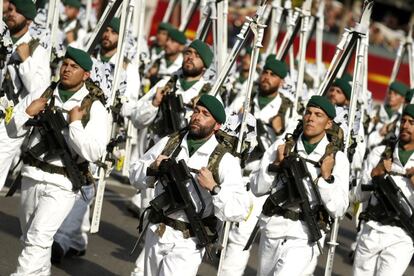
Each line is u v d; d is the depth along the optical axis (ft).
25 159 72.28
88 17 143.13
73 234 88.69
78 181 72.23
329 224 70.79
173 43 124.47
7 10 95.20
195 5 135.54
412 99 116.16
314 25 138.62
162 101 90.27
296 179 68.85
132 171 67.82
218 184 64.34
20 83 85.87
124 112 93.61
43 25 93.35
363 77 112.98
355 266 78.84
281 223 69.77
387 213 76.79
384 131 121.90
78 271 86.17
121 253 96.12
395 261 76.64
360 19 82.89
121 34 80.59
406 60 230.07
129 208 115.14
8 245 89.92
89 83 72.02
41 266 72.08
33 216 73.10
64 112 71.56
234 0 207.62
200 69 93.25
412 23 135.33
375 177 77.36
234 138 67.00
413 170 76.54
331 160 69.00
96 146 69.92
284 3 131.54
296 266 68.95
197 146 65.87
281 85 108.06
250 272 97.96
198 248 65.77
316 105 70.33
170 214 65.31
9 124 71.41
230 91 107.24
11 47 85.71
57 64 98.32
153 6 172.76
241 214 64.23
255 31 78.18
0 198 107.96
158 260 65.98
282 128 98.53
